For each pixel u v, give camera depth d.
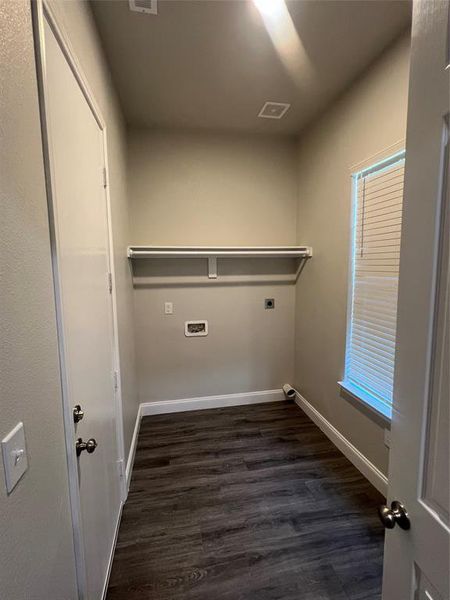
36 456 0.66
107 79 1.74
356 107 2.01
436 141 0.56
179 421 2.79
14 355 0.58
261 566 1.42
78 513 0.90
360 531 1.61
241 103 2.30
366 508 1.77
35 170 0.70
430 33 0.57
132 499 1.85
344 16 1.50
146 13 1.46
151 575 1.38
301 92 2.15
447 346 0.55
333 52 1.75
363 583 1.34
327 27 1.57
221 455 2.28
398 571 0.69
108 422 1.48
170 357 2.92
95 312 1.29
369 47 1.72
